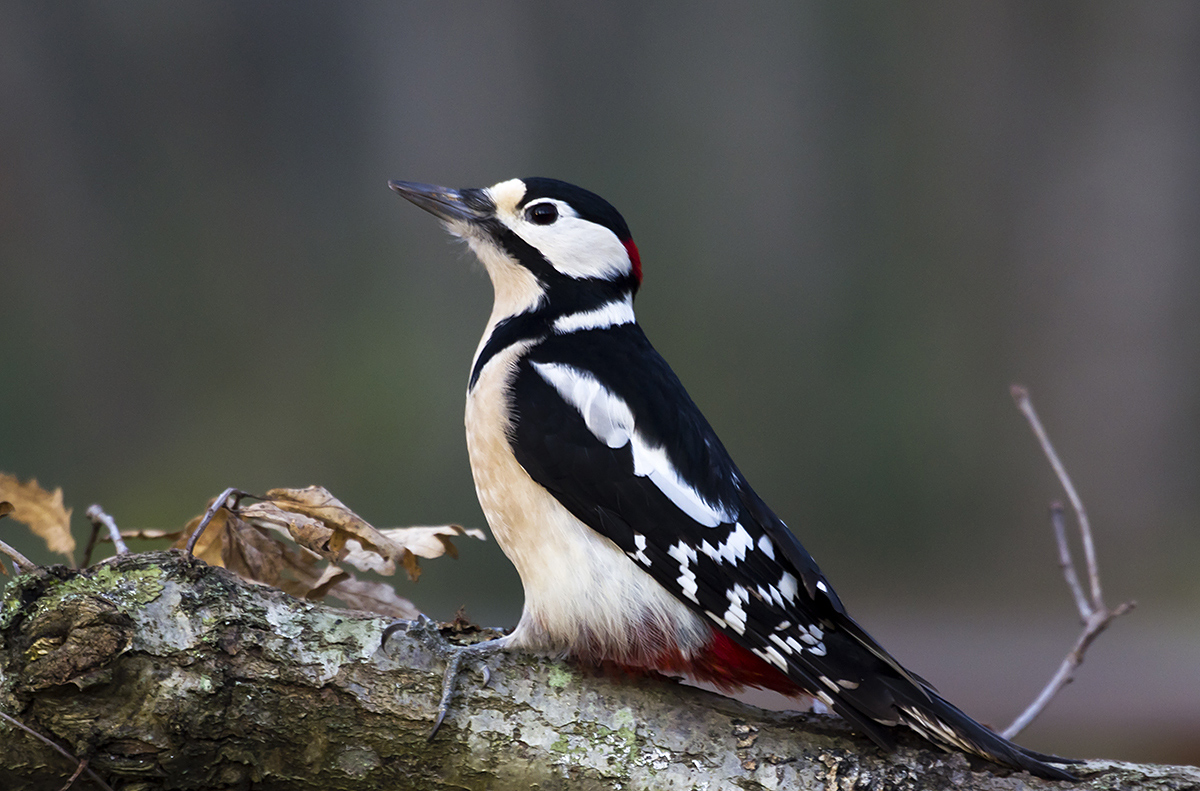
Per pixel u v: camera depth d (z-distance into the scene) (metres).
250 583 3.74
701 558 3.75
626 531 3.76
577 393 3.77
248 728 3.73
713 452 3.77
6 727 3.72
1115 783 3.72
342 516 3.77
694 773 3.73
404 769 3.73
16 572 3.74
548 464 3.76
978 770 3.73
